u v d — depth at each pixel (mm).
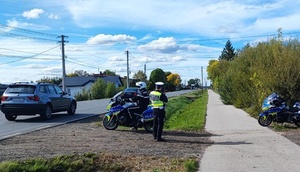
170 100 38438
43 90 17469
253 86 19453
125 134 12305
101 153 8477
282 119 13711
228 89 29094
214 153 8961
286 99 15852
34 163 7535
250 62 21609
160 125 10906
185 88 164250
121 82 95250
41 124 15461
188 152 9102
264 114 14117
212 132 12953
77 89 85562
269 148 9492
